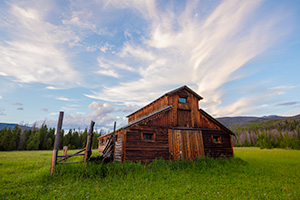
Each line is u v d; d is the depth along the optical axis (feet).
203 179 32.17
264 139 228.43
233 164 47.60
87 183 26.66
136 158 44.88
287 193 24.27
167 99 56.90
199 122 60.08
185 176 33.55
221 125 63.10
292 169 44.39
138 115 81.82
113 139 45.32
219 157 58.39
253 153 112.88
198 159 49.85
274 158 77.00
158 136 50.31
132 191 23.86
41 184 25.70
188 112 59.26
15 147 172.45
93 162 36.94
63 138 201.57
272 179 32.91
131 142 45.62
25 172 34.65
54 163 30.76
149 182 28.71
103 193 22.44
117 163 40.24
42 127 198.90
